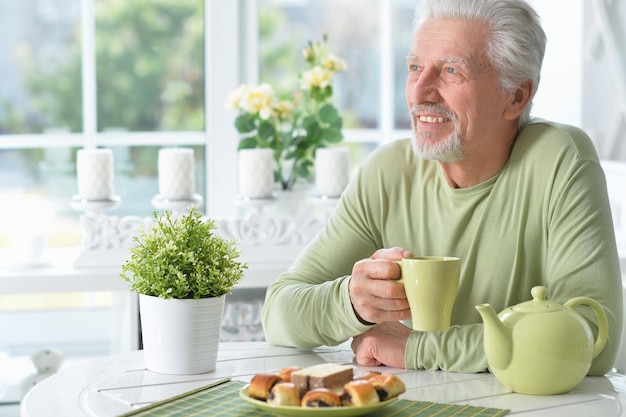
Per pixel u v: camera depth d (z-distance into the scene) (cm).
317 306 177
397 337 171
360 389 133
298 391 134
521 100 184
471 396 150
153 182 366
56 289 283
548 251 179
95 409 142
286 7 372
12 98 356
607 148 307
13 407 326
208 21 363
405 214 196
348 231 198
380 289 160
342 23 376
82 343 364
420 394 151
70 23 357
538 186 181
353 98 380
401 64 380
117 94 362
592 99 312
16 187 358
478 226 185
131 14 361
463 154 179
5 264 299
